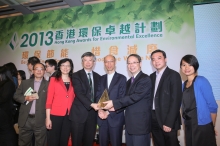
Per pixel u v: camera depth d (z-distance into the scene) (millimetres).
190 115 1681
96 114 2096
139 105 1833
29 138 2172
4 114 1876
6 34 4012
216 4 2848
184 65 1775
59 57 3561
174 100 1692
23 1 3463
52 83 2082
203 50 2805
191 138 1671
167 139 1772
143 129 1765
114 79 2043
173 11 3037
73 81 2037
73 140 1937
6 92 1884
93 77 2156
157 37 3057
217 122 2635
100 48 3332
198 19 2900
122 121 1990
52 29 3693
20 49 3861
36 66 2223
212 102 1648
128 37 3205
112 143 1919
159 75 1952
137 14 3215
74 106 2012
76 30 3531
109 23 3350
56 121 1980
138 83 1862
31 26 3854
